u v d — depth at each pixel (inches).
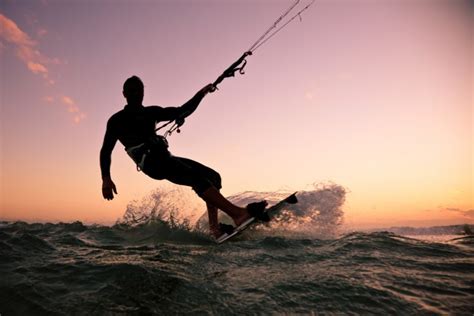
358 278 77.9
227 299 66.9
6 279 78.8
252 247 117.0
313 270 85.3
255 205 136.8
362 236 129.3
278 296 67.9
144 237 152.9
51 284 76.7
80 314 62.4
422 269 85.0
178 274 82.7
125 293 71.2
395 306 62.8
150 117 131.9
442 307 62.2
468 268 85.9
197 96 141.3
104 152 127.6
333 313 60.4
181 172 133.5
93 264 91.7
